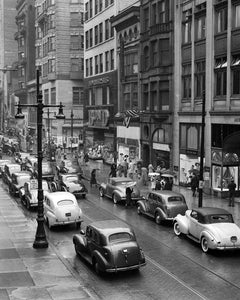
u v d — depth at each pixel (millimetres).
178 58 41000
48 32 91188
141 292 15367
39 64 100250
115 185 33688
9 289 15273
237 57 33125
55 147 72875
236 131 32781
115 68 58531
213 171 35281
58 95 88312
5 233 23719
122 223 18359
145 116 47344
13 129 122000
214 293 15219
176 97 41281
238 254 19984
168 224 26172
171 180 36031
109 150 60250
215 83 35562
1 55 156250
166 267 18141
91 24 69062
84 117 72000
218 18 35250
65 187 35219
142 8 47625
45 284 15836
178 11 40875
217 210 21156
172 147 42062
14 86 133375
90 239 18078
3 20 152750
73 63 88625
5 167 46438
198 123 37594
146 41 46750
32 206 30078
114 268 16609
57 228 25484
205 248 20234
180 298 14766
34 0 111625
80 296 14641
